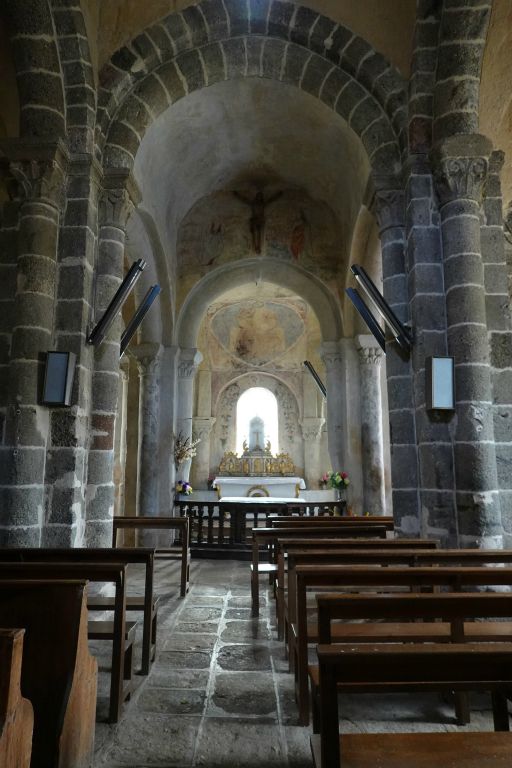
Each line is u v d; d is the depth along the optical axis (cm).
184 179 1220
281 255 1323
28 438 637
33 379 652
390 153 787
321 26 803
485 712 409
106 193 761
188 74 832
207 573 969
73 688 311
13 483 624
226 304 2031
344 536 672
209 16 804
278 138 1140
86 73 745
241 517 1159
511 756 246
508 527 643
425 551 454
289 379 2162
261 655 540
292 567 471
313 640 409
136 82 809
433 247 711
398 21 771
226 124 1093
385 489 1369
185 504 1235
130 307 1271
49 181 689
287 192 1344
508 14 695
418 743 257
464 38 700
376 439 1256
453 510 644
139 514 1241
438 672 224
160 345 1285
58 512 651
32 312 663
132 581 895
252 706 423
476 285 666
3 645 239
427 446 662
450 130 709
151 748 360
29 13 708
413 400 727
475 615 300
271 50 836
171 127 1018
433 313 695
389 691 270
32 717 262
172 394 1301
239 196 1345
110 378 727
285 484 1883
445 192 695
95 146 754
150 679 476
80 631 322
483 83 738
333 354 1328
